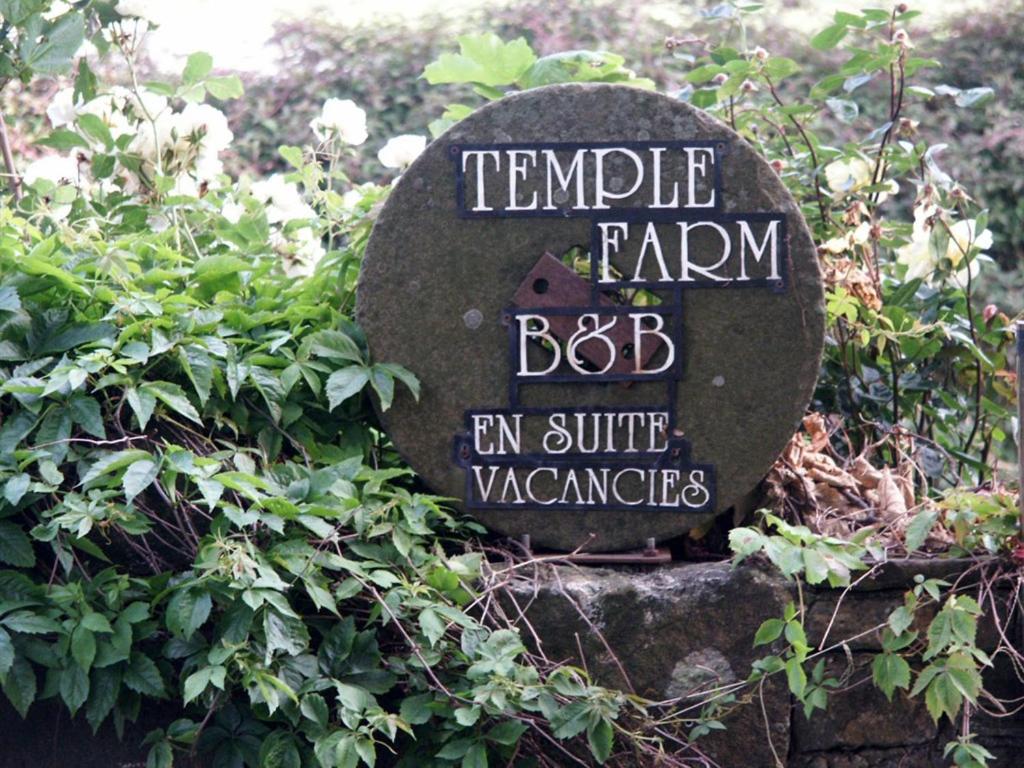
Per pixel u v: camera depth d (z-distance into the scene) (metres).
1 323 2.48
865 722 2.52
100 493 2.28
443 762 2.36
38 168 3.35
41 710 2.40
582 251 2.66
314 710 2.26
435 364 2.65
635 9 6.98
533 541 2.68
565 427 2.65
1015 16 6.71
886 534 2.65
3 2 2.98
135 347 2.46
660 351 2.63
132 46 3.21
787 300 2.61
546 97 2.60
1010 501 2.56
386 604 2.33
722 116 3.60
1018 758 2.54
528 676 2.34
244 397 2.62
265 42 6.97
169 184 3.11
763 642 2.40
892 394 3.29
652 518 2.66
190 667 2.27
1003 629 2.52
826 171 3.46
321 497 2.42
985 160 6.28
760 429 2.63
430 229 2.63
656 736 2.47
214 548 2.27
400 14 7.02
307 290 2.86
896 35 3.31
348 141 3.41
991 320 3.16
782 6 6.96
